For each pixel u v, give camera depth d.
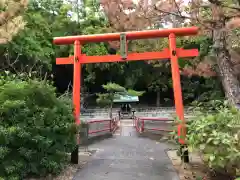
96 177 4.52
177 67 5.50
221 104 5.35
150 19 5.30
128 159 5.90
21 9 8.03
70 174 4.71
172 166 5.21
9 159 3.94
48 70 17.86
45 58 15.99
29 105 4.34
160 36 5.64
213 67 7.00
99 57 5.77
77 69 5.77
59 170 4.68
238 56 5.96
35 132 4.16
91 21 21.06
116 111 23.83
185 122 4.56
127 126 14.24
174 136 4.82
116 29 5.83
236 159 3.34
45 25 17.77
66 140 4.84
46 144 4.21
